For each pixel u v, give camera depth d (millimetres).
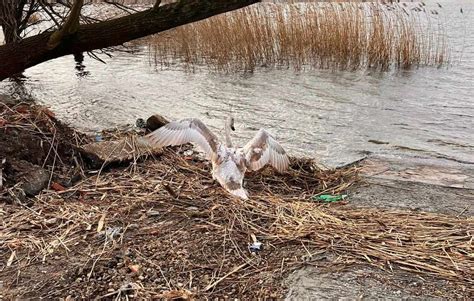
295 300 2648
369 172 4582
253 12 9477
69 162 4137
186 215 3432
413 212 3676
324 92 7555
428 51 9156
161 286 2746
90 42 4180
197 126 3223
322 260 2979
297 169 4445
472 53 9875
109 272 2834
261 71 8898
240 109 6766
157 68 9195
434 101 7082
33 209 3459
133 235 3184
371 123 6176
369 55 8984
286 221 3385
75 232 3205
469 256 3004
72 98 7238
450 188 4215
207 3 4113
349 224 3369
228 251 3053
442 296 2668
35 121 4312
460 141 5562
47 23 12000
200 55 9516
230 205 3562
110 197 3682
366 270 2887
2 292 2654
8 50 4199
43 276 2787
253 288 2744
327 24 9109
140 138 4570
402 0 17312
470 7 16406
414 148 5332
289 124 6152
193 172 4211
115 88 7836
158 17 4125
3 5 6391
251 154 3354
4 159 3766
